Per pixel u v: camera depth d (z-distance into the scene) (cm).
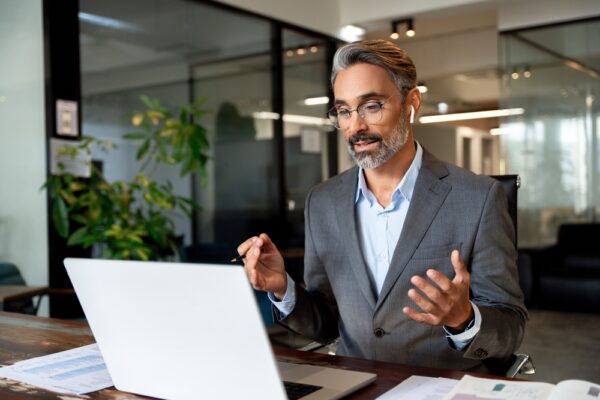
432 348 145
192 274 91
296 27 577
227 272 87
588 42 575
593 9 569
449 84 724
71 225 378
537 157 606
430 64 726
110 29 409
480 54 696
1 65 388
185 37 471
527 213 613
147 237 373
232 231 515
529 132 608
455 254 107
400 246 147
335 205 161
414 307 144
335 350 170
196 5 481
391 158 152
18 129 381
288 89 575
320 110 614
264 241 136
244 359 92
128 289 100
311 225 164
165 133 378
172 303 95
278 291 141
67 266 107
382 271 154
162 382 104
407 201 154
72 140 380
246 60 529
